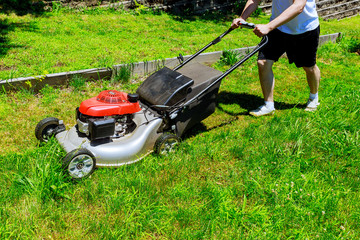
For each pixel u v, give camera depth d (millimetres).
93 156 3746
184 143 4551
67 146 3902
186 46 8031
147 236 3240
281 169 4219
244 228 3430
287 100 6320
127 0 10000
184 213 3436
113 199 3479
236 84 6773
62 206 3412
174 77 4371
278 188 3879
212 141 4781
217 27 10117
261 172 4223
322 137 5004
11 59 6203
